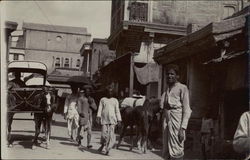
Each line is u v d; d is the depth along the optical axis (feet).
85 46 93.81
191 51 48.47
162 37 82.02
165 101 19.39
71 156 31.24
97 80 86.58
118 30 80.18
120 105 50.03
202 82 49.08
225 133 39.04
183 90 19.01
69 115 40.27
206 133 36.06
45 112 34.40
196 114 48.44
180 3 84.17
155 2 83.46
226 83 38.27
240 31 38.86
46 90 34.78
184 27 81.61
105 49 96.43
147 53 81.05
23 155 29.66
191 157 37.29
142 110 38.24
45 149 34.27
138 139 38.11
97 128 65.57
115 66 68.39
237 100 37.45
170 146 18.86
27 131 49.29
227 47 40.65
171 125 18.85
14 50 78.23
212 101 46.16
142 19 82.28
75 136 43.47
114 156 33.45
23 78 46.88
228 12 85.25
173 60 56.24
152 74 59.77
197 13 84.74
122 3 83.92
